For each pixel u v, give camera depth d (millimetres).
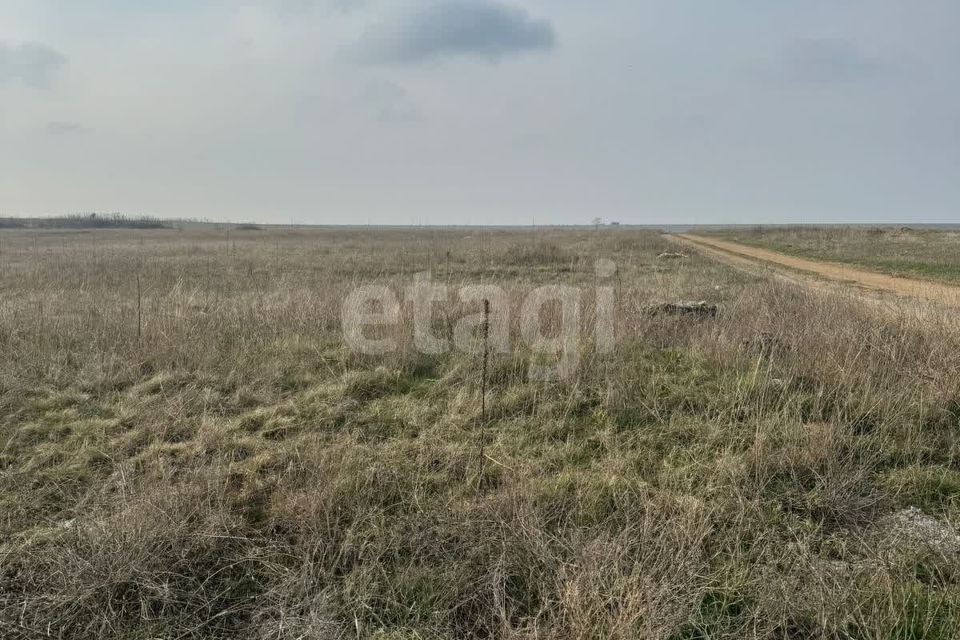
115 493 3998
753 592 3041
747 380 5648
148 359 6711
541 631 2740
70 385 6078
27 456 4586
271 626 2867
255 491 3988
